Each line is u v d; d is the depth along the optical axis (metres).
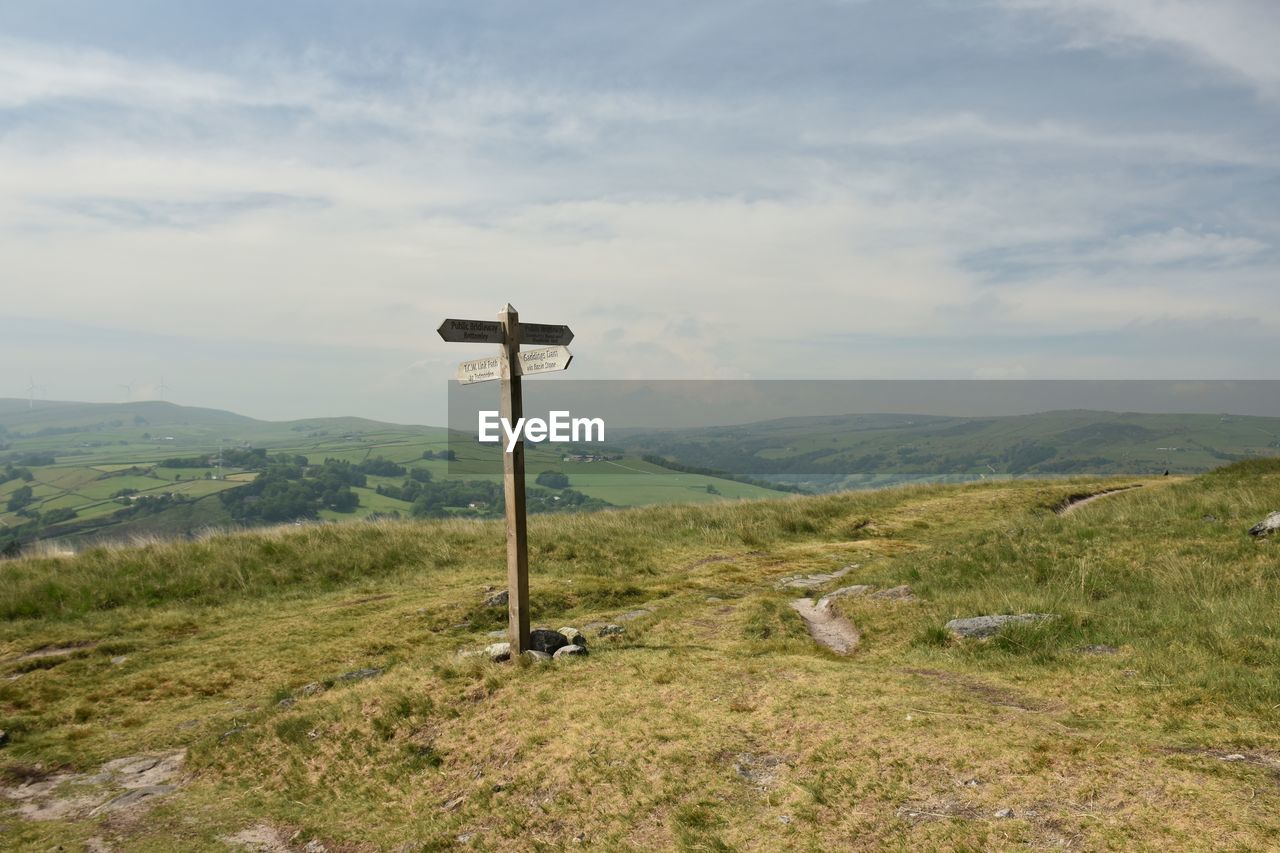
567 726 8.01
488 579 18.09
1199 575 11.23
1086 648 8.86
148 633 14.84
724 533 23.44
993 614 10.34
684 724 7.55
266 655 13.23
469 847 6.46
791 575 17.64
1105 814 4.96
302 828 7.43
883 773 6.02
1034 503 27.19
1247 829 4.53
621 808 6.43
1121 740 6.00
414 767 8.12
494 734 8.26
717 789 6.37
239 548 19.67
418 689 9.74
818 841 5.39
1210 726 6.20
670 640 11.50
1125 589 11.30
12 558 19.23
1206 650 8.13
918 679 8.29
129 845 7.32
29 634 14.69
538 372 9.74
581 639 11.12
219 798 8.34
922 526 25.17
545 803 6.79
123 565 18.23
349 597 17.22
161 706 11.30
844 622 11.98
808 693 7.88
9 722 10.55
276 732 9.49
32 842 7.44
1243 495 16.16
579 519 25.77
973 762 5.91
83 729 10.55
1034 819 5.07
